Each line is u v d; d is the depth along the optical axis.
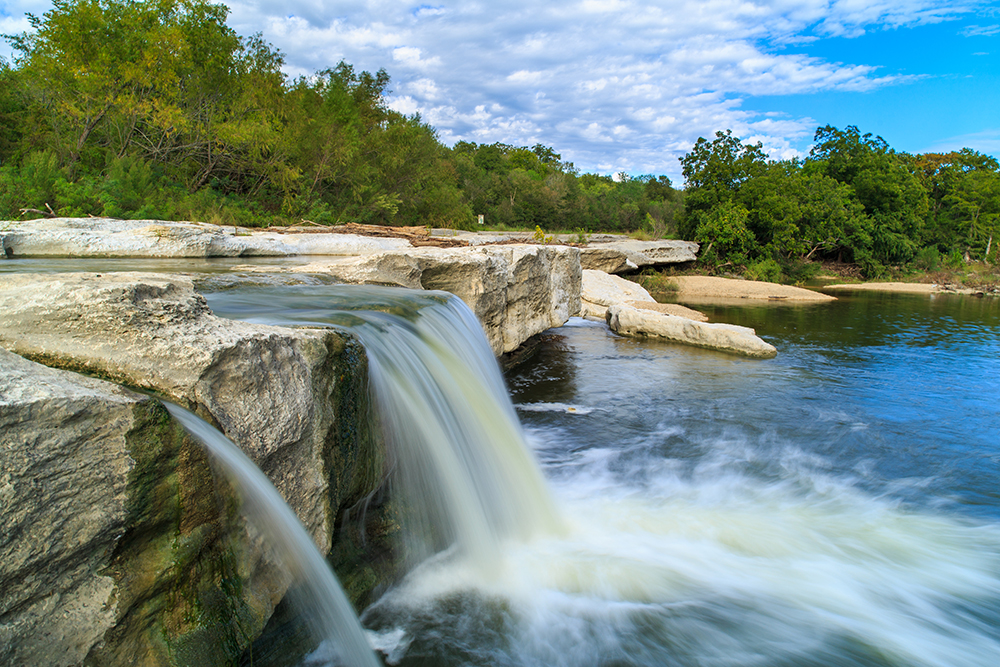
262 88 22.22
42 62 15.95
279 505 2.60
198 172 19.88
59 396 1.75
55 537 1.72
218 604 2.21
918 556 4.38
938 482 5.73
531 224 56.69
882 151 48.19
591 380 9.30
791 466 6.06
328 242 10.75
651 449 6.46
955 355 11.95
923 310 21.23
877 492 5.49
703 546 4.45
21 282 2.47
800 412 7.87
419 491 3.93
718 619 3.58
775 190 38.06
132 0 18.31
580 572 4.01
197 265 7.40
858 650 3.35
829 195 40.69
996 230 51.28
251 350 2.55
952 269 44.62
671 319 12.63
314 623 2.78
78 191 13.08
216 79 19.80
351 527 3.51
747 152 38.09
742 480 5.71
